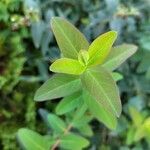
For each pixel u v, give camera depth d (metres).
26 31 0.50
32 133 0.41
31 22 0.49
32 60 0.52
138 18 0.54
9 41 0.50
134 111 0.50
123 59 0.34
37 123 0.53
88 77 0.31
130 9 0.51
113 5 0.51
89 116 0.43
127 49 0.34
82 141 0.43
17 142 0.52
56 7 0.53
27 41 0.53
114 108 0.30
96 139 0.54
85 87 0.31
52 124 0.44
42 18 0.52
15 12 0.50
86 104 0.36
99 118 0.37
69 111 0.42
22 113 0.52
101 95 0.30
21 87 0.52
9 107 0.52
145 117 0.52
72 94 0.37
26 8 0.49
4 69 0.50
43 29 0.49
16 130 0.51
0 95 0.51
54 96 0.33
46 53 0.52
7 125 0.52
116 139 0.54
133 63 0.54
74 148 0.43
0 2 0.49
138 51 0.52
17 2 0.50
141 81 0.54
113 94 0.30
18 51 0.50
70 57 0.32
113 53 0.34
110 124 0.37
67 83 0.33
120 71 0.52
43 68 0.52
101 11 0.51
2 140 0.52
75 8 0.53
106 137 0.54
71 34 0.31
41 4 0.51
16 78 0.50
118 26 0.50
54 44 0.53
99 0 0.54
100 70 0.31
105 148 0.53
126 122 0.52
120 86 0.53
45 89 0.33
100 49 0.30
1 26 0.50
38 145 0.41
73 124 0.44
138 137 0.49
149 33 0.52
